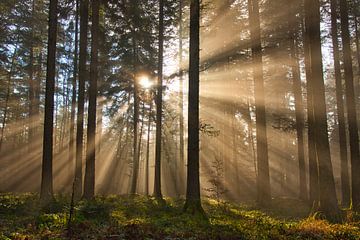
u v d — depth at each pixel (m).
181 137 30.38
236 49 24.73
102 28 21.23
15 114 39.84
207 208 17.05
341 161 21.95
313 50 14.21
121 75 28.94
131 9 21.83
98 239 8.91
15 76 34.72
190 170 13.64
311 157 19.17
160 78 23.78
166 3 24.62
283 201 20.72
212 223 12.05
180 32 30.12
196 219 12.16
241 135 34.09
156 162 22.94
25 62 33.44
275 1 22.05
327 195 13.29
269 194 19.38
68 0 19.89
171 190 40.53
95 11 19.19
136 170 29.34
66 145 38.91
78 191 19.38
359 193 18.05
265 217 14.63
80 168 19.77
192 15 14.62
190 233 9.73
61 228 10.22
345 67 19.75
